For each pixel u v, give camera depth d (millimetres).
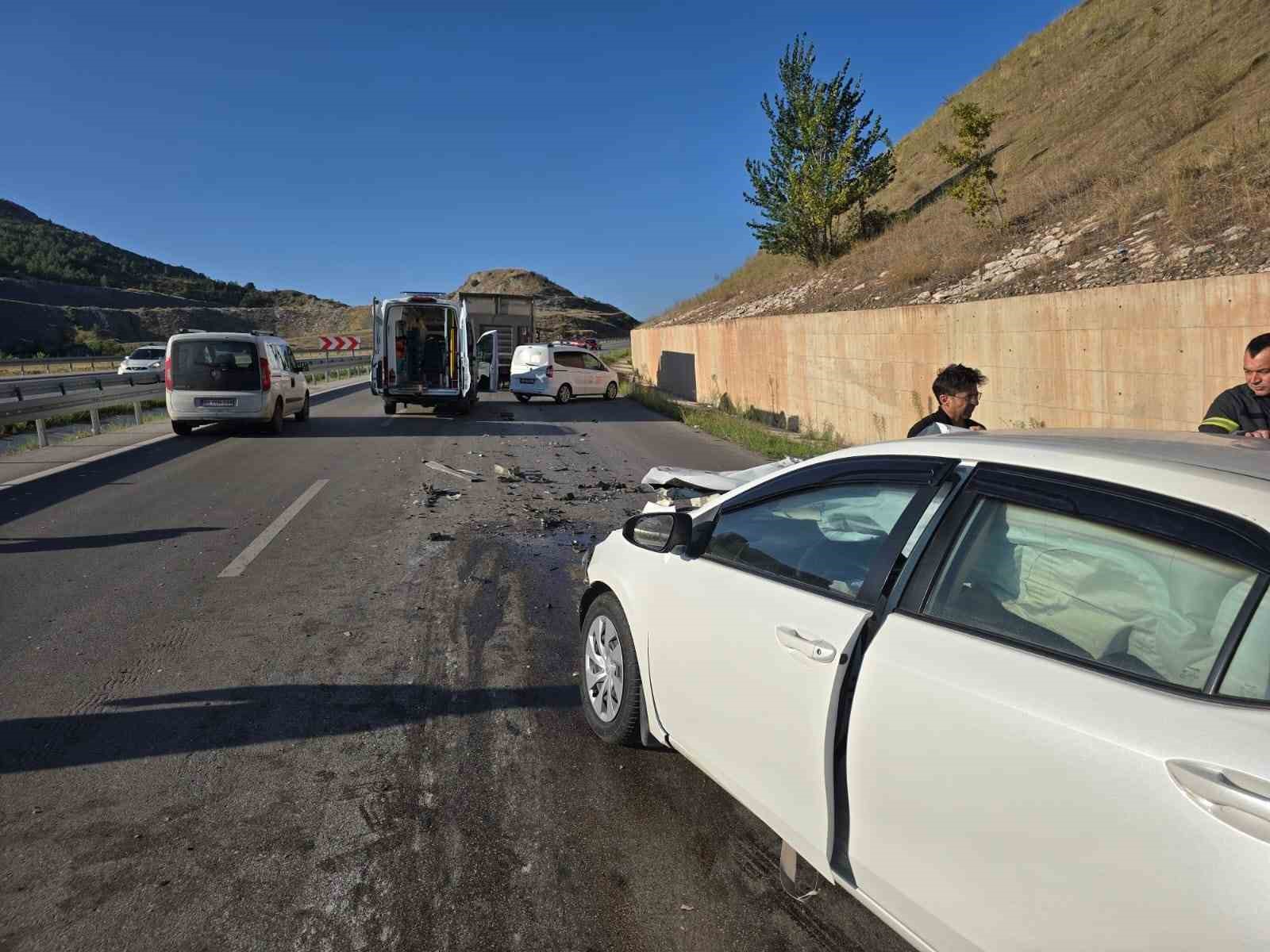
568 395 26844
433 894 2842
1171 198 11555
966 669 2031
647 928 2703
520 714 4207
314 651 5020
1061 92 23156
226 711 4188
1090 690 1811
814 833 2453
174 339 15461
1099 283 11000
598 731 3918
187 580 6453
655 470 5996
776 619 2660
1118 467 2061
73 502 9406
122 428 17719
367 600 6016
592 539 7973
